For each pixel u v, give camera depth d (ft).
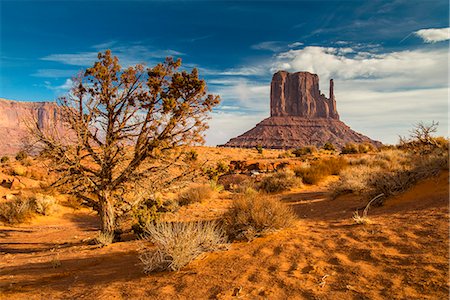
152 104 31.81
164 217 38.04
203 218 36.96
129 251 25.04
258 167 104.53
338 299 11.99
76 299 14.92
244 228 23.94
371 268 14.46
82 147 32.40
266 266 16.42
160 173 34.06
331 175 76.38
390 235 18.78
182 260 17.66
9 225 53.83
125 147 32.71
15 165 98.27
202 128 32.53
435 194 27.17
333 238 20.06
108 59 31.37
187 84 31.01
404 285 12.37
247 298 12.95
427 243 16.29
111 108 31.73
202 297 13.57
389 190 30.94
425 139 49.67
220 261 18.12
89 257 24.85
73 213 64.64
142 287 15.51
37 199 60.90
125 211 34.94
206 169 34.99
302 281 13.96
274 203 25.61
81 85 31.37
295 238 21.24
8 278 20.25
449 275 12.46
